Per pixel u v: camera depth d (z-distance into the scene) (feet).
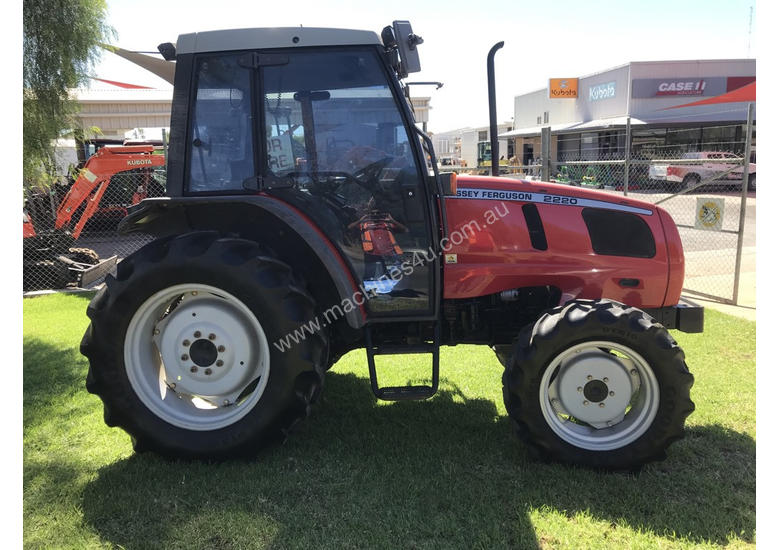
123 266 9.31
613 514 8.01
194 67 9.45
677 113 67.97
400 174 9.77
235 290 8.98
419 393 9.53
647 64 67.77
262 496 8.41
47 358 15.16
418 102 16.20
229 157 9.66
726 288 22.35
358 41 9.36
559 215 10.52
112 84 42.24
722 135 64.39
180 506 8.18
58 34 21.02
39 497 8.50
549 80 82.53
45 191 26.55
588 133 77.66
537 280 10.49
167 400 9.62
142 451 9.55
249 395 9.77
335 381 13.21
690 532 7.58
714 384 12.73
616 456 9.01
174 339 9.47
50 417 11.41
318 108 9.58
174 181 9.71
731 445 9.95
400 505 8.18
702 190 32.55
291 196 9.72
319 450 9.80
